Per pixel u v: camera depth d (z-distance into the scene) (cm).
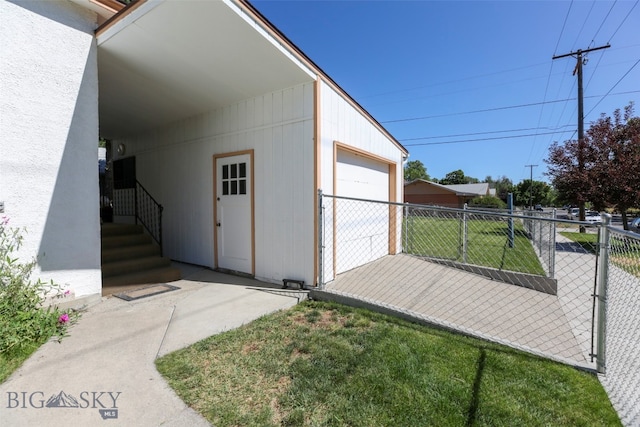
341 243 514
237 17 310
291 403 186
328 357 243
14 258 296
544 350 279
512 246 796
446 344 271
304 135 427
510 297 435
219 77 427
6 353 231
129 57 384
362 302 363
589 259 733
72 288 339
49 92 323
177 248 620
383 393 198
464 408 185
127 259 490
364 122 581
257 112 479
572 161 1081
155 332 281
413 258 660
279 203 454
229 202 522
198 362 231
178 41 351
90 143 356
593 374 232
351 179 553
